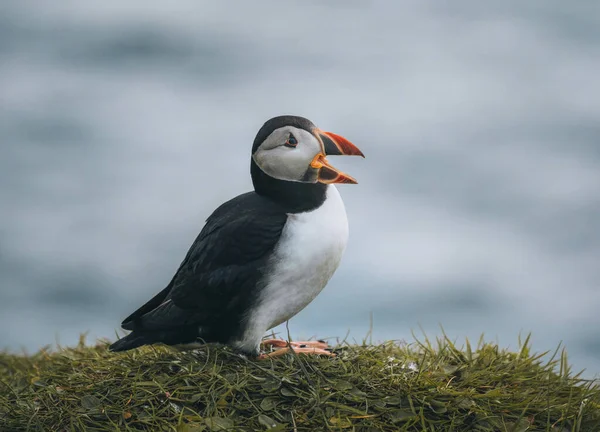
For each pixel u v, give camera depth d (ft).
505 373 16.97
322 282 17.08
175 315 16.88
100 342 20.86
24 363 20.99
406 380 16.35
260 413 15.38
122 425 15.40
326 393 15.84
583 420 15.79
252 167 17.34
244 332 16.75
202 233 17.33
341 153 16.92
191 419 15.21
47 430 15.57
